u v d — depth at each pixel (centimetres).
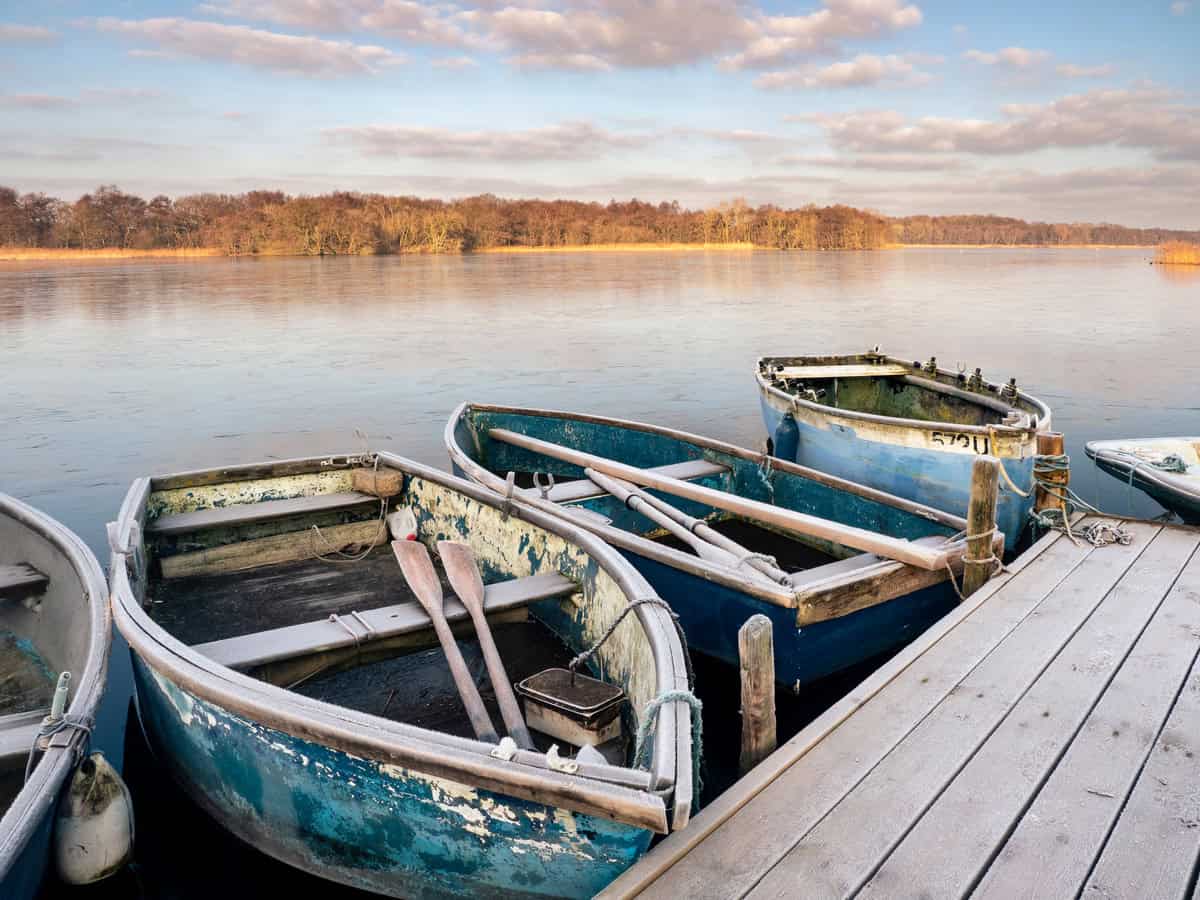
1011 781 332
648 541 523
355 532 625
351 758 304
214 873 378
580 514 580
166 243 13962
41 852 304
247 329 3012
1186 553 595
